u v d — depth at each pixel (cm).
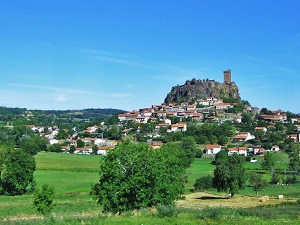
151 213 3703
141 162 4800
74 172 14238
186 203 8344
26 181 10981
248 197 9969
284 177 13975
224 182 10169
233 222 3247
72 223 3225
